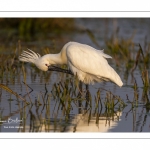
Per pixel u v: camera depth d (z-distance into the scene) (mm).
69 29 35188
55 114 12688
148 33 33500
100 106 13820
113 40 27453
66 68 18203
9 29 33531
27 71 19281
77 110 13297
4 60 18844
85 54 15094
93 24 38938
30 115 12477
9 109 13047
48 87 15961
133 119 12375
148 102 13969
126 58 21766
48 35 31953
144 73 16078
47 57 15812
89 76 15391
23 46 25031
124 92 15516
